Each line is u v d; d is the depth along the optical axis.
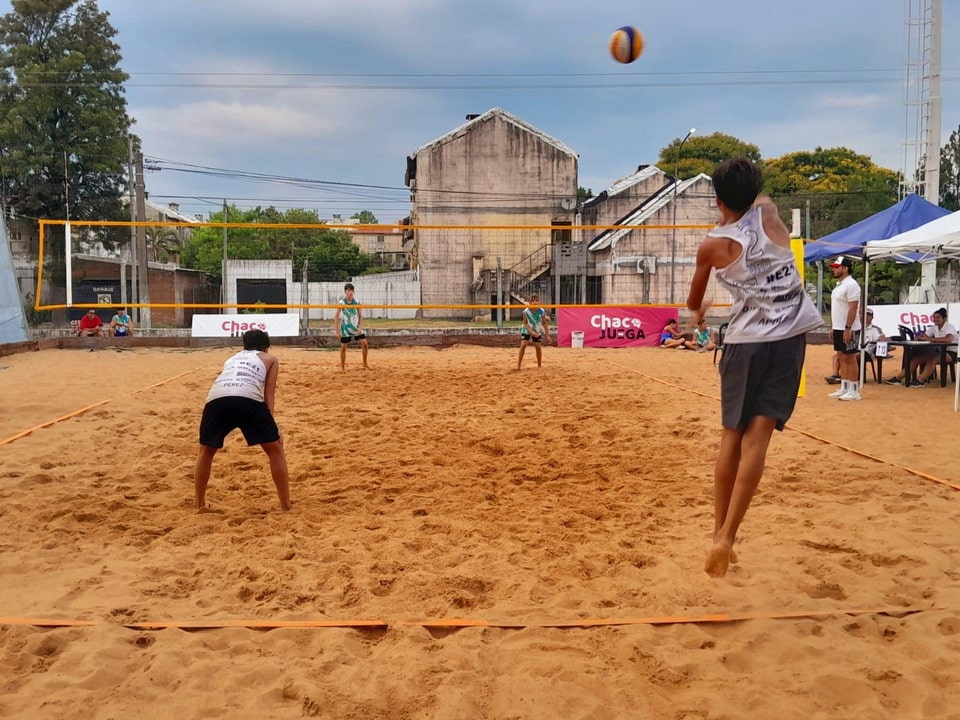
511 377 10.57
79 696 2.32
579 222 30.91
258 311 24.83
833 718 2.25
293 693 2.36
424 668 2.49
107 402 7.90
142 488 4.82
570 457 5.77
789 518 4.16
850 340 8.58
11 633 2.70
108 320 27.12
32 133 26.09
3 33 26.62
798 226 10.09
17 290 15.18
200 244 39.72
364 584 3.25
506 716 2.26
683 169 40.38
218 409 4.29
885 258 10.52
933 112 19.48
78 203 27.23
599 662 2.56
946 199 32.69
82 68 26.78
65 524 4.08
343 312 11.37
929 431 6.67
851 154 41.47
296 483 5.02
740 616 2.90
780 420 2.91
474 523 4.18
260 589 3.20
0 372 10.88
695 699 2.34
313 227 13.10
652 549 3.72
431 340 17.05
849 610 2.96
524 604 3.08
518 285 27.36
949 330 10.13
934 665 2.52
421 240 29.28
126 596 3.12
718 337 15.62
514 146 30.64
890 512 4.30
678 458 5.72
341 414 7.60
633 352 15.40
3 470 5.17
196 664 2.51
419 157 30.42
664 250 24.91
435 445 6.18
